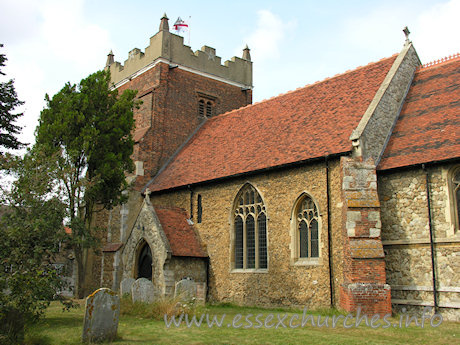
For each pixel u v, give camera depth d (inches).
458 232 599.2
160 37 1147.3
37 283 440.5
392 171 663.8
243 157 860.0
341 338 438.6
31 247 509.0
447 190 611.5
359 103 780.0
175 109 1137.4
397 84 775.7
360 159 652.7
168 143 1104.8
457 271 588.1
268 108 994.7
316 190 706.2
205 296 822.5
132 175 1031.0
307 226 720.3
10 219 512.4
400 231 645.3
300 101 927.0
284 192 750.5
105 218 1021.8
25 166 558.9
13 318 412.2
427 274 612.4
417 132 693.3
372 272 604.7
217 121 1127.6
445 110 697.0
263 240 782.5
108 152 812.6
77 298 833.5
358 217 625.3
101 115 831.1
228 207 834.8
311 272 692.1
